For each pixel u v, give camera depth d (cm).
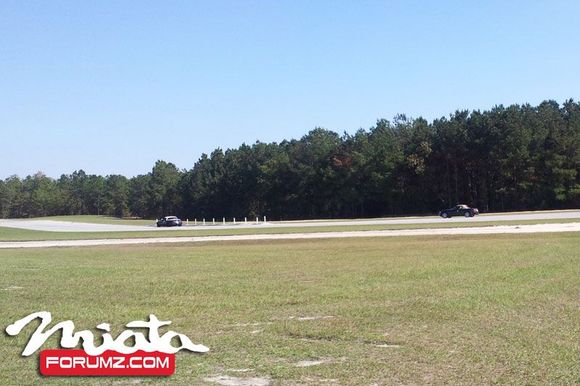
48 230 6619
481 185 9750
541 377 765
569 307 1225
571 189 8506
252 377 795
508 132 9012
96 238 4528
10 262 2480
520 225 4391
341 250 2769
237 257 2542
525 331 1014
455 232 3847
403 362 843
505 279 1658
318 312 1234
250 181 11862
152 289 1602
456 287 1530
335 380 770
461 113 10325
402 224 5369
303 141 11644
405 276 1777
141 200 14825
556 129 8881
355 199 10200
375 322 1121
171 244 3581
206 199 12362
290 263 2234
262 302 1369
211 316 1212
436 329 1048
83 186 17050
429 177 9844
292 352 914
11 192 16638
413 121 11244
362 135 10781
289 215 11081
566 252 2389
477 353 879
